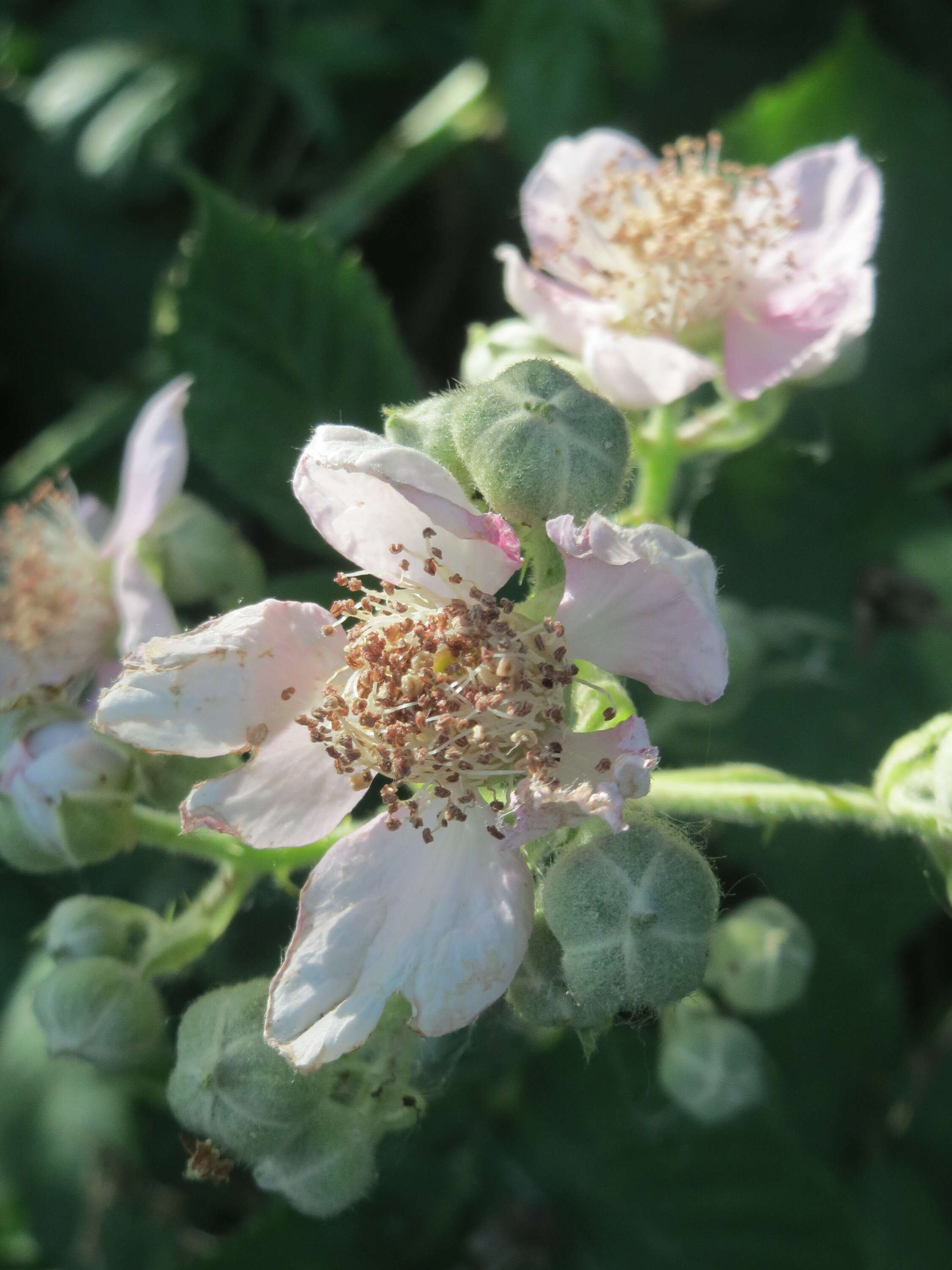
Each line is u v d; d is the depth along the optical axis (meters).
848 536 0.14
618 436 0.08
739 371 0.10
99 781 0.09
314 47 0.15
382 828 0.08
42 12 0.16
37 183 0.15
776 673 0.13
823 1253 0.12
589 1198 0.12
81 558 0.11
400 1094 0.09
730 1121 0.12
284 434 0.12
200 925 0.09
